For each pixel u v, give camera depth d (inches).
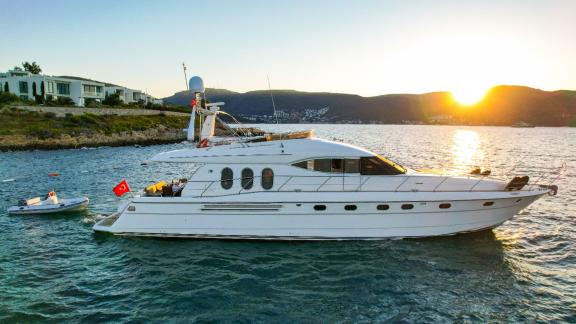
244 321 370.6
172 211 552.7
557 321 371.9
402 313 384.8
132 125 2819.9
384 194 523.5
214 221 547.2
